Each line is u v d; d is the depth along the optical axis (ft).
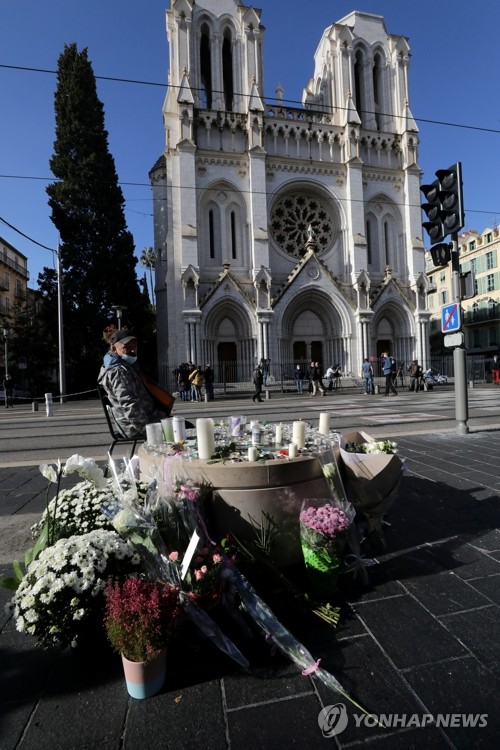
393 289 114.73
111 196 113.39
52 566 7.25
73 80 110.73
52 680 7.09
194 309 98.84
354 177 112.37
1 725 6.15
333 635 8.00
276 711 6.29
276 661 7.34
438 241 28.76
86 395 111.34
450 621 8.34
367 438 13.78
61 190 106.22
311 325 111.86
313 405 58.03
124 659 6.60
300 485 9.80
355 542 10.14
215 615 8.05
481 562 10.67
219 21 109.19
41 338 109.09
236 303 102.58
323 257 113.39
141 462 11.35
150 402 15.15
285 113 114.01
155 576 7.82
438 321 191.52
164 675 6.84
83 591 7.14
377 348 117.60
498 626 8.15
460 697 6.47
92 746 5.77
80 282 106.63
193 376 77.51
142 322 115.24
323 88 124.77
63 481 19.25
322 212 116.06
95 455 25.91
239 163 106.52
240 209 107.04
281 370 100.99
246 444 11.64
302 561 9.87
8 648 7.98
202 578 7.61
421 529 12.71
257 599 7.79
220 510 9.39
